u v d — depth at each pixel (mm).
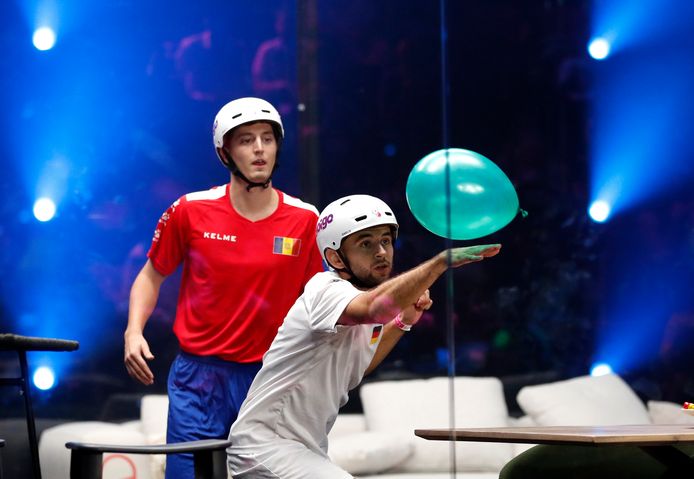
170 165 10508
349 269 5621
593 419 9008
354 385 5801
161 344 10312
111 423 9859
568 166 9234
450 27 9406
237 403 6516
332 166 11312
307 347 5477
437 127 11289
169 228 6652
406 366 10578
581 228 9242
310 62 11188
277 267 6574
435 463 9445
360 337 5594
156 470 8906
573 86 9148
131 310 6668
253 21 10898
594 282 9266
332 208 5613
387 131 11336
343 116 11320
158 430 9570
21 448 9477
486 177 5375
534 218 9367
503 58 9336
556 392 9211
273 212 6625
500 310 9680
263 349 6574
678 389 9086
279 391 5578
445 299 10383
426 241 10992
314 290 5402
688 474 5410
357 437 9477
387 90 11320
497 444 9359
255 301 6535
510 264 9516
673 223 9070
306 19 11133
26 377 5801
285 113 11203
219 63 10773
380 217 5559
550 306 9414
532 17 9180
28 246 10125
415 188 5508
